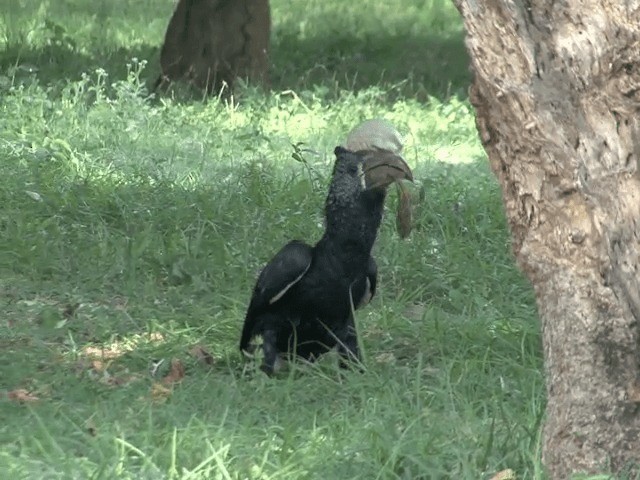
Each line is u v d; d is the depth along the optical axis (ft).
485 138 27.73
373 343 40.98
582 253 26.71
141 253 48.96
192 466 29.14
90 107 77.77
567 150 26.43
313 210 56.80
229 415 32.78
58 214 54.75
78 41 111.24
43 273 47.73
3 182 58.03
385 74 104.68
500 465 29.01
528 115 26.58
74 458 28.86
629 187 26.20
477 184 63.57
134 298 45.32
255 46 90.12
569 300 27.04
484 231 55.11
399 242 52.16
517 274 49.03
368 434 30.42
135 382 36.32
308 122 80.69
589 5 25.98
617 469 27.04
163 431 31.09
